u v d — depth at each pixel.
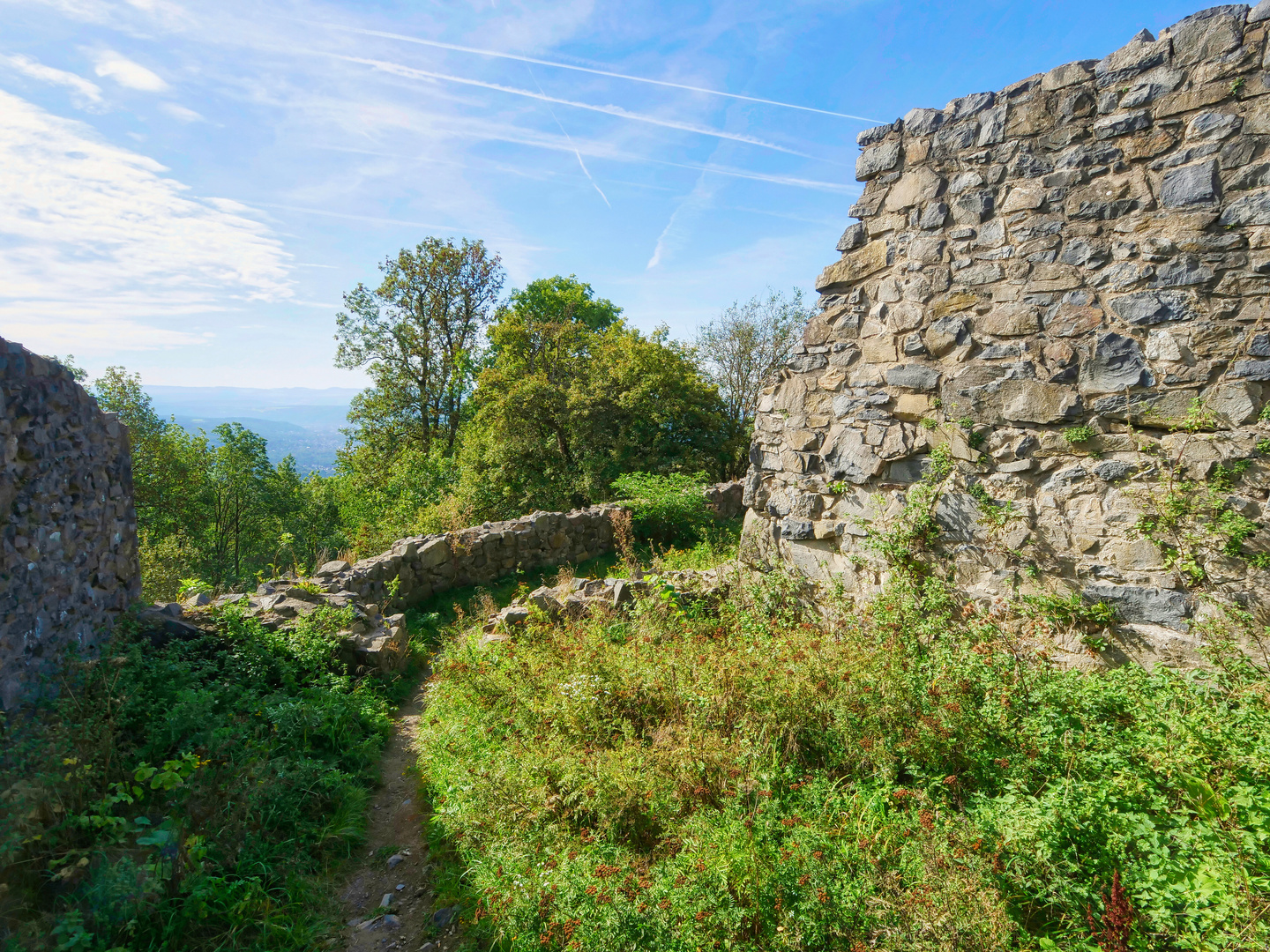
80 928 2.66
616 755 3.87
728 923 2.61
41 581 4.29
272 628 6.09
